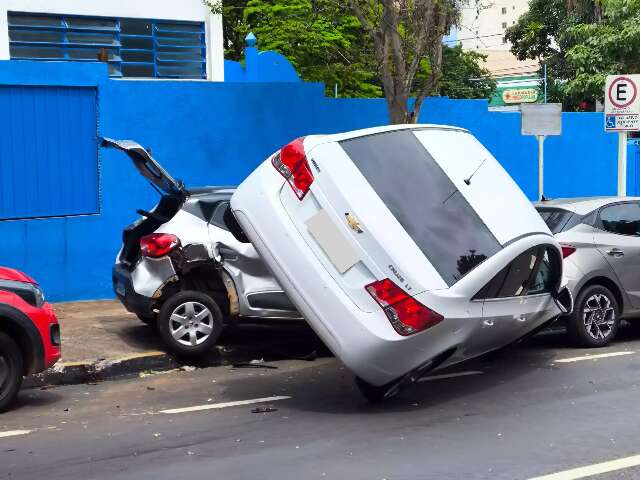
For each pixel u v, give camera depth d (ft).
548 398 25.52
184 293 31.37
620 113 44.52
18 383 24.97
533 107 44.62
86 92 41.86
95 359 30.35
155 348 32.24
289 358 33.01
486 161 27.63
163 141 44.14
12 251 40.14
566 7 103.30
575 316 33.47
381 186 24.18
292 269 24.16
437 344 23.45
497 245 24.50
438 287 23.03
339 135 25.09
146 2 51.16
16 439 22.08
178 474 18.75
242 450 20.59
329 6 50.03
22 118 40.16
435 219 24.21
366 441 21.17
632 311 34.91
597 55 71.77
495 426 22.43
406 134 26.09
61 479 18.61
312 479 18.17
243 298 31.68
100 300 42.47
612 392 26.13
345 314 23.27
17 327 24.97
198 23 53.36
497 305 24.93
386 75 44.06
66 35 48.93
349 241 23.39
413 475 18.31
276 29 66.80
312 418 23.82
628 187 61.00
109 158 42.39
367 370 23.50
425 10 43.96
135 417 24.35
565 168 57.57
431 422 23.03
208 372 30.91
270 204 24.64
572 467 18.78
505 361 31.45
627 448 20.20
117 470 19.17
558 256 27.73
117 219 42.73
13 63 39.65
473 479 18.01
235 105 45.96
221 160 45.80
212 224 31.96
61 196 41.29
